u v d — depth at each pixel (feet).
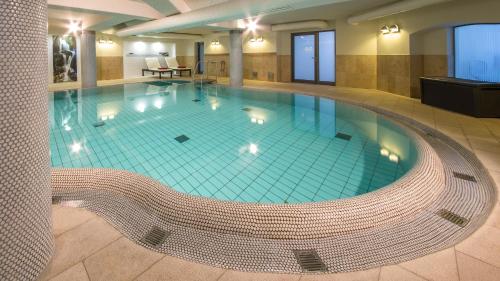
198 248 6.69
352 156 14.53
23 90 5.04
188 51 61.98
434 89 22.67
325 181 11.87
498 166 10.91
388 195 8.45
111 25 35.22
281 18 36.22
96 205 8.61
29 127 5.19
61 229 7.04
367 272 5.74
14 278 4.97
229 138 17.74
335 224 7.43
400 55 28.94
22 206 5.08
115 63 53.78
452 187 9.78
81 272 5.62
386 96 28.84
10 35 4.76
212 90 39.14
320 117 22.98
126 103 29.40
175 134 18.57
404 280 5.49
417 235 7.18
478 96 18.67
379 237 7.17
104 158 14.42
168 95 34.88
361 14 29.89
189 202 8.13
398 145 16.07
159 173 12.72
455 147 13.93
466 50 24.16
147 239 7.02
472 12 20.84
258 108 26.96
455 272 5.67
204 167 13.34
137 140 17.31
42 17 5.53
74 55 47.83
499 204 8.22
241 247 6.81
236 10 23.29
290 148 15.83
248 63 50.11
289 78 45.06
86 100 30.99
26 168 5.15
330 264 6.16
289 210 7.61
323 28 39.42
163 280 5.49
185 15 28.58
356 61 35.76
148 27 35.35
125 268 5.78
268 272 5.79
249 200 10.43
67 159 14.23
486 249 6.34
